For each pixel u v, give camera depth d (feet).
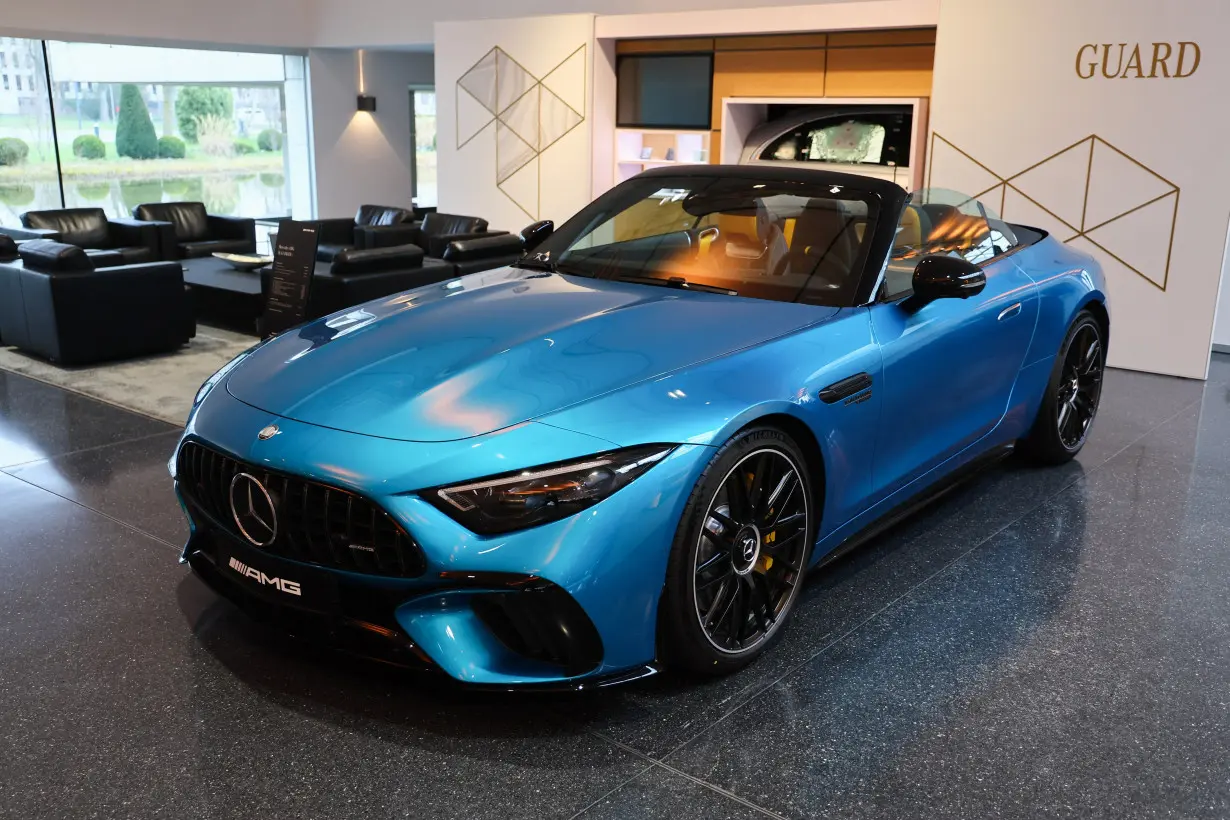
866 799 6.05
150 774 6.22
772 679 7.39
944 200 10.53
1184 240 17.79
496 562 6.01
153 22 35.45
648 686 7.27
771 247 8.96
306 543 6.54
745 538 7.14
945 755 6.50
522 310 8.13
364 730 6.70
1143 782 6.26
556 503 6.06
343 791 6.07
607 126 28.58
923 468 9.34
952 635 8.12
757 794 6.08
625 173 28.86
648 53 27.32
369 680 7.31
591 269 9.53
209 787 6.09
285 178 41.91
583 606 6.17
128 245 27.99
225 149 39.91
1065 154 18.88
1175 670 7.64
